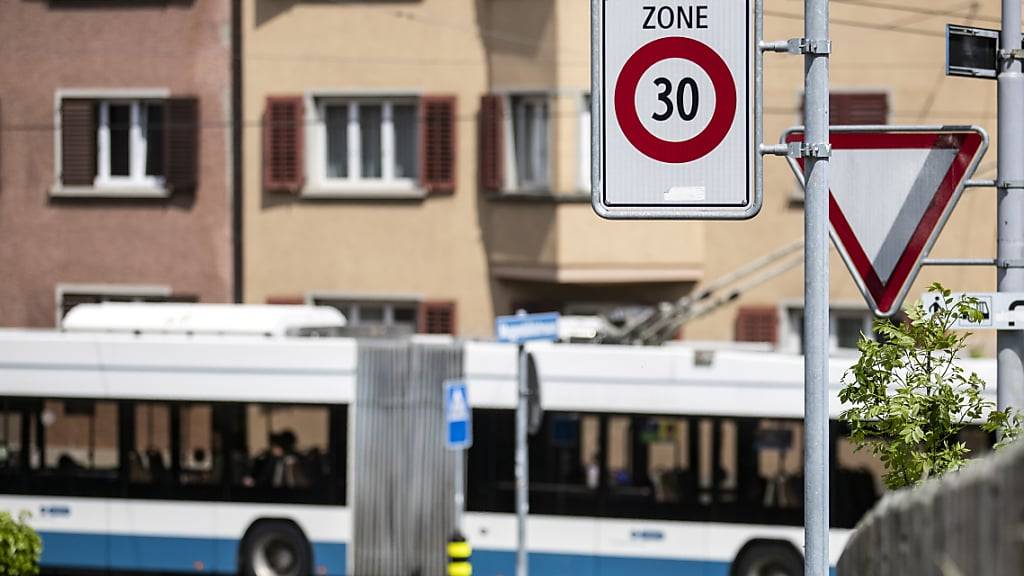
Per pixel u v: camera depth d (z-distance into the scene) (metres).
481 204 62.88
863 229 17.41
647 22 14.78
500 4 61.22
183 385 50.66
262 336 51.56
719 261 59.81
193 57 65.62
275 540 50.16
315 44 64.25
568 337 49.91
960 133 17.28
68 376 51.50
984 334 55.62
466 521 48.56
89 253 67.00
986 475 8.73
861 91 56.97
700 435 46.66
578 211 59.53
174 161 65.88
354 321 64.81
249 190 65.31
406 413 49.41
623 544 47.06
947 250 54.72
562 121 59.41
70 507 51.38
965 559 9.30
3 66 67.38
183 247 66.06
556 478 47.53
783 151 14.72
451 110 62.72
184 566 50.56
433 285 63.56
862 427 18.62
